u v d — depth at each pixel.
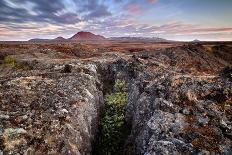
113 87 33.78
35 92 19.36
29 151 11.20
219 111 16.20
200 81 20.95
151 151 12.44
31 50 66.81
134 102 22.94
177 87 19.47
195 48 71.44
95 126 19.36
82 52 69.25
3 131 12.04
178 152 12.02
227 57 83.94
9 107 15.67
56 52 65.44
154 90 20.36
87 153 14.95
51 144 12.15
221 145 12.70
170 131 14.17
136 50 89.75
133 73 33.44
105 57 55.66
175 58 56.66
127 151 17.52
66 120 14.59
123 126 21.61
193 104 17.12
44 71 32.19
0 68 41.84
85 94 20.72
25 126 13.08
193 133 13.70
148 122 15.67
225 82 21.20
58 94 19.30
